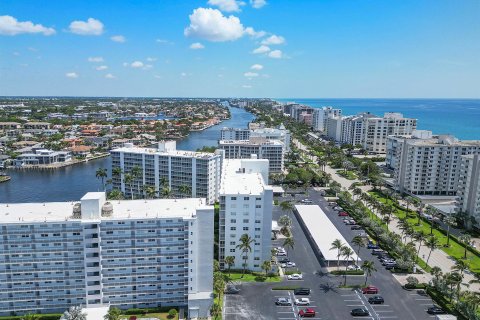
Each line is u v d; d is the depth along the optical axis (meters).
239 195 152.25
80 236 118.69
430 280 146.88
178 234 124.06
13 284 118.81
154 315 123.00
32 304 120.88
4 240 115.56
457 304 124.75
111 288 123.69
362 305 131.50
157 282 126.31
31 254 117.62
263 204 152.50
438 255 171.12
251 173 194.25
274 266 154.62
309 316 124.06
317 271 156.00
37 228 116.31
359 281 148.12
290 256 169.88
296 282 146.62
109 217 121.06
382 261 164.00
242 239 147.12
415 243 184.62
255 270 157.25
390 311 127.94
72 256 119.62
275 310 127.50
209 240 123.69
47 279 119.81
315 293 138.75
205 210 122.06
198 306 122.38
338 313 126.75
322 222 198.12
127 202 135.25
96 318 110.12
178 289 127.81
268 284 144.75
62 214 122.38
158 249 124.00
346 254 150.75
